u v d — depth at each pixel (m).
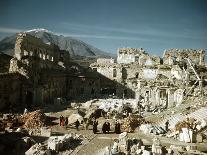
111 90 87.00
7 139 27.36
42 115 42.03
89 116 47.09
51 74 66.81
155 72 85.19
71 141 30.59
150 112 55.69
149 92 72.62
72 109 54.66
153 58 87.69
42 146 25.38
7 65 69.19
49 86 65.31
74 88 82.19
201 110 39.22
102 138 33.16
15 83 54.19
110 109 53.91
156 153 24.73
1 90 50.06
